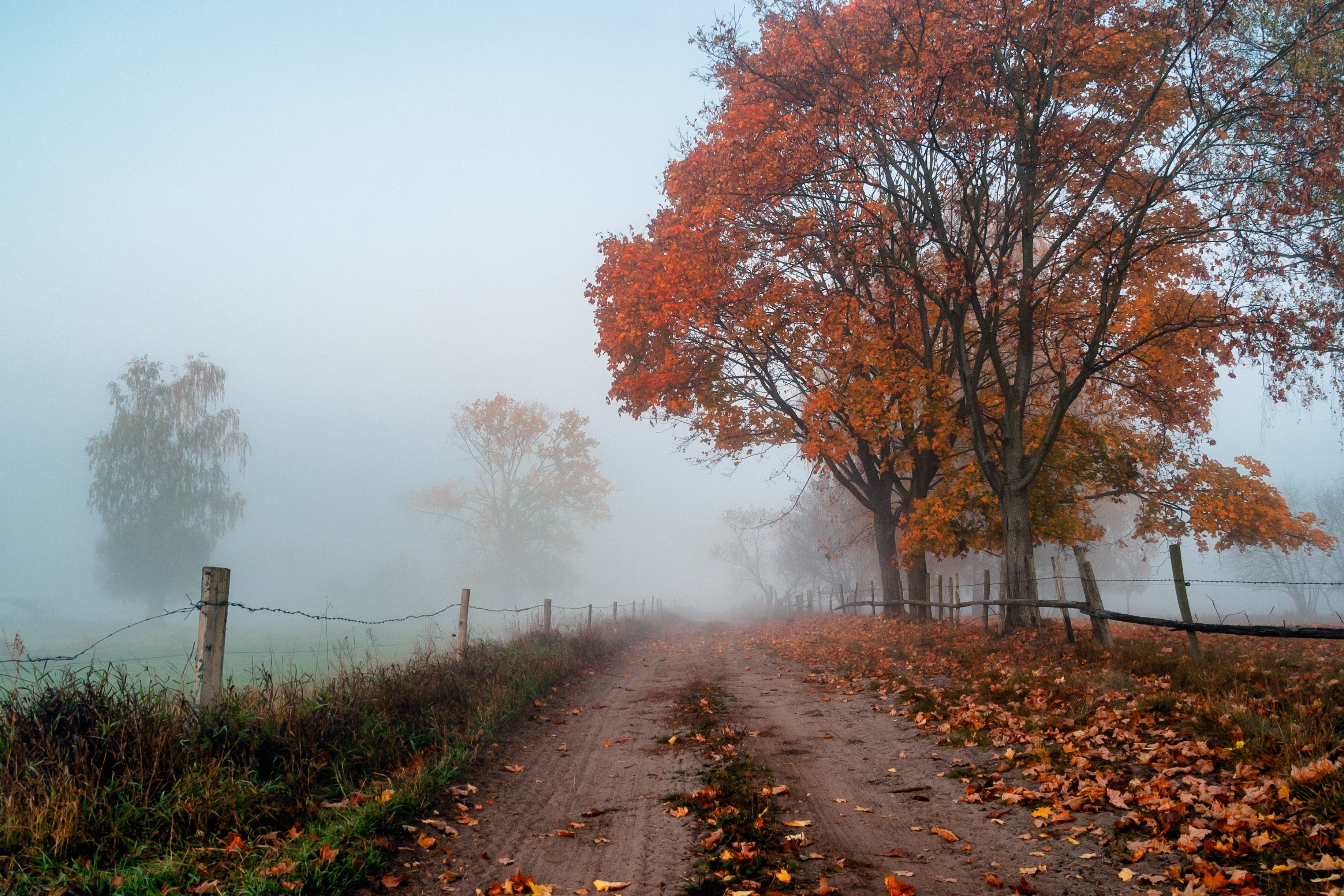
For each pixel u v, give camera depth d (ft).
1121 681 26.55
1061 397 43.73
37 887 12.33
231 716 19.03
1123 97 44.21
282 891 12.70
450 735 24.64
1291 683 23.40
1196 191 40.32
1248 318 40.91
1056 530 55.11
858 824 16.87
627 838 16.65
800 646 58.13
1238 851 12.78
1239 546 56.80
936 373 52.85
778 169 44.57
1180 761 17.89
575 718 31.78
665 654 64.34
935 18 40.47
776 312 55.21
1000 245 46.60
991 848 14.78
